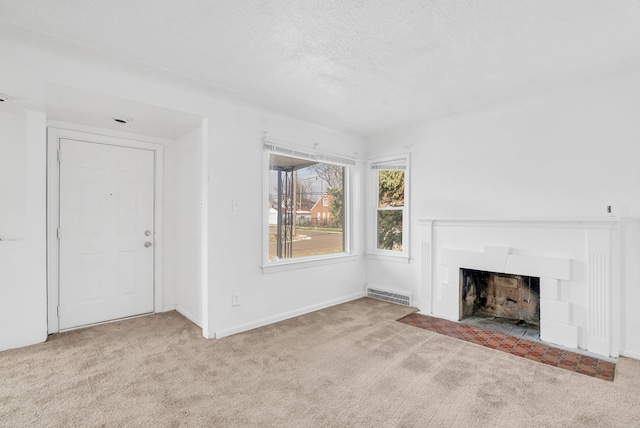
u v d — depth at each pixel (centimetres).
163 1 167
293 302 366
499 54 223
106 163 337
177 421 177
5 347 261
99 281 333
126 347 274
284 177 377
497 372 233
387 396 203
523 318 343
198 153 332
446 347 278
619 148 264
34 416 180
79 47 213
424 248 377
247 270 325
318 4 169
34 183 269
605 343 260
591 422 177
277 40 205
